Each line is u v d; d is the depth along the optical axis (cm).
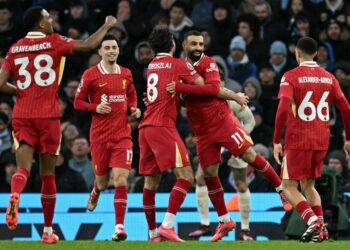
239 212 3622
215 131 2916
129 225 3662
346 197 3341
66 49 2664
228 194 3641
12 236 3694
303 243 2717
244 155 2922
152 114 2894
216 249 2548
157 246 2658
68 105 4431
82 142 4028
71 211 3694
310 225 2727
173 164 2869
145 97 2978
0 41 4762
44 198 2753
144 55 4497
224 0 4803
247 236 3428
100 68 2991
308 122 2752
